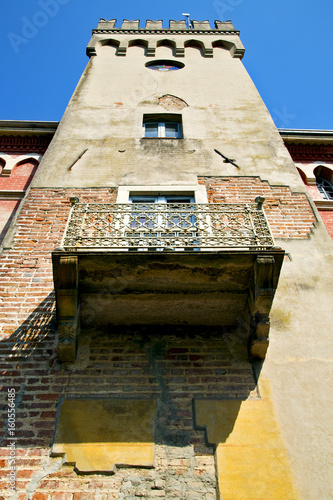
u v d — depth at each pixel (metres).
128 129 9.43
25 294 5.84
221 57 13.02
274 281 5.05
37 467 4.16
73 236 5.42
